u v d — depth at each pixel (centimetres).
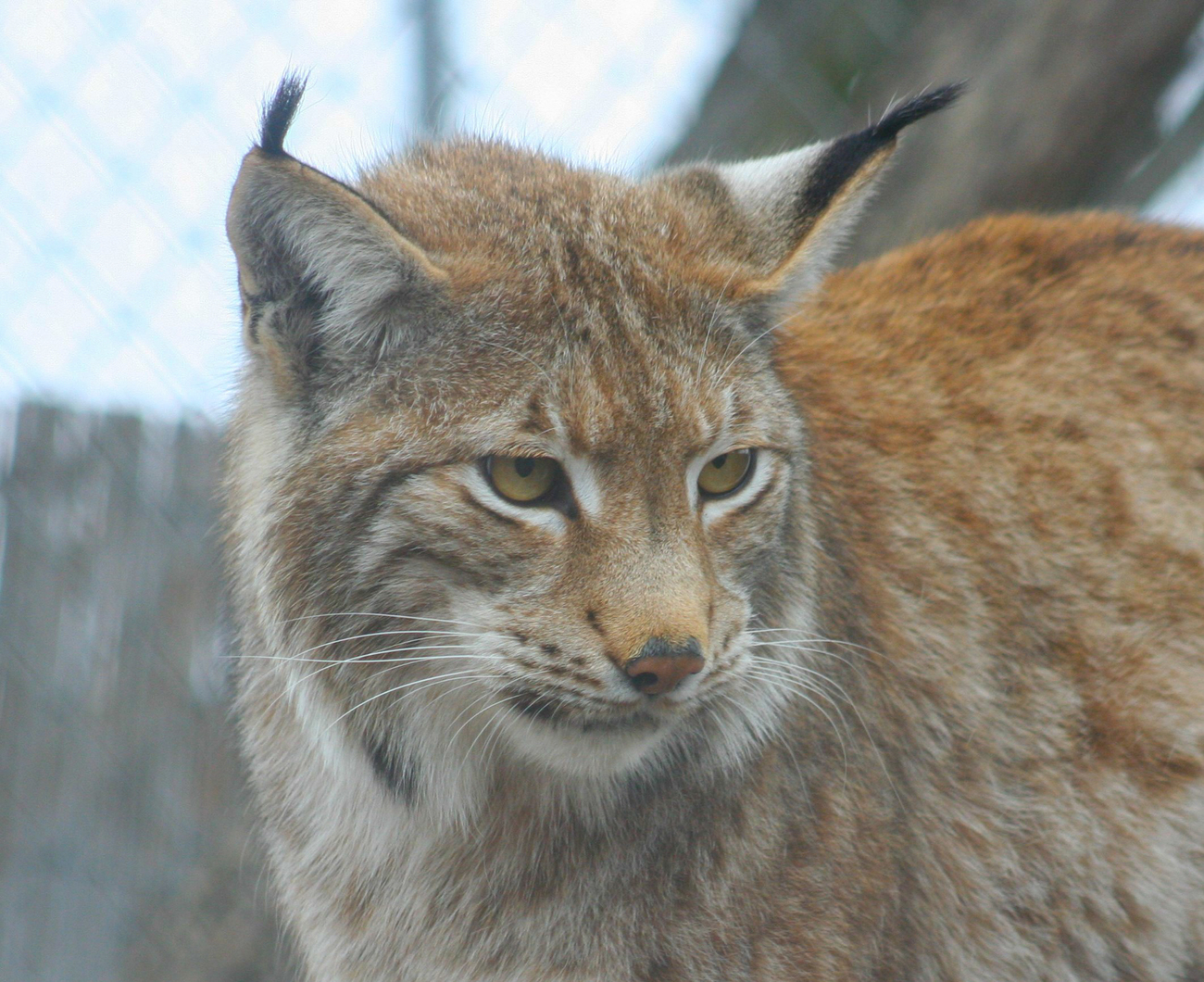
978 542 684
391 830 625
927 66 1105
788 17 1259
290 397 582
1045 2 1059
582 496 549
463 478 548
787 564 616
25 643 1147
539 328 557
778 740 609
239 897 1076
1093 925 668
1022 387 709
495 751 610
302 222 554
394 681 583
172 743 1141
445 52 1109
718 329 581
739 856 602
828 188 634
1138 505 692
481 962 623
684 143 1246
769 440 588
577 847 614
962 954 662
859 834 619
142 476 1145
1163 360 721
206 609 1139
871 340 726
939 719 665
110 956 1110
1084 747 670
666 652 523
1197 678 679
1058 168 1070
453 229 593
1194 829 671
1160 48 1046
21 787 1145
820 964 600
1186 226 807
